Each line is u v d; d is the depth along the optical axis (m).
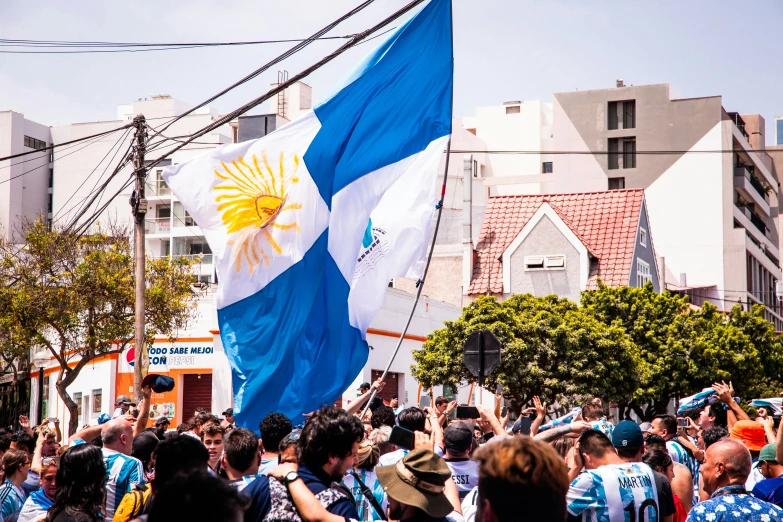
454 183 59.84
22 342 32.69
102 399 37.38
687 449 12.01
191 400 35.94
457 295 50.41
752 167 88.62
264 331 10.95
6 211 87.06
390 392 38.44
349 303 11.09
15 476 9.96
